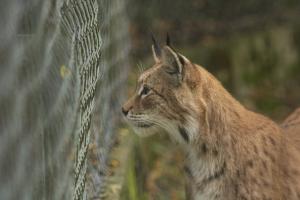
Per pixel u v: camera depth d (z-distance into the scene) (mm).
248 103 22375
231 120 9492
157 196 13883
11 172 4219
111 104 12023
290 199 9398
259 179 9266
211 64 23000
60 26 6809
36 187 5211
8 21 4152
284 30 24938
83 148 8531
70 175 7273
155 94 9789
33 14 5031
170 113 9680
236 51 23578
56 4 6375
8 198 4180
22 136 4449
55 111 6324
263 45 24281
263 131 9594
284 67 24297
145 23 22969
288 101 22812
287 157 9602
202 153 9523
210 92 9516
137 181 13117
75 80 7969
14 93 4223
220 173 9398
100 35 10453
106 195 10211
